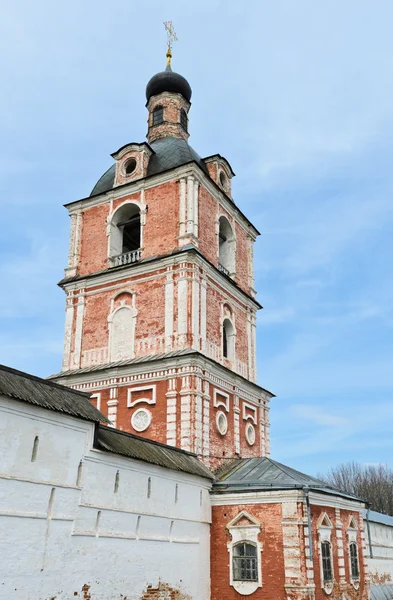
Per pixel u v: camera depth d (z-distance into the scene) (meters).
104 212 36.50
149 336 31.61
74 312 34.91
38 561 16.55
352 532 30.45
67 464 18.30
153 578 21.58
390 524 54.16
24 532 16.25
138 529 21.23
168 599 22.23
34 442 17.23
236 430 32.59
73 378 32.59
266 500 25.42
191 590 23.95
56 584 17.05
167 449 25.38
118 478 20.62
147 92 43.97
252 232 41.03
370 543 47.12
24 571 16.03
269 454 36.44
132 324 32.44
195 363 29.30
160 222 33.94
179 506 24.12
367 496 87.19
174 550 23.20
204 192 35.09
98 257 35.53
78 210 37.50
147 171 36.28
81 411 19.17
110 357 32.50
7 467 16.14
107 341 33.03
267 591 24.05
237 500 26.14
